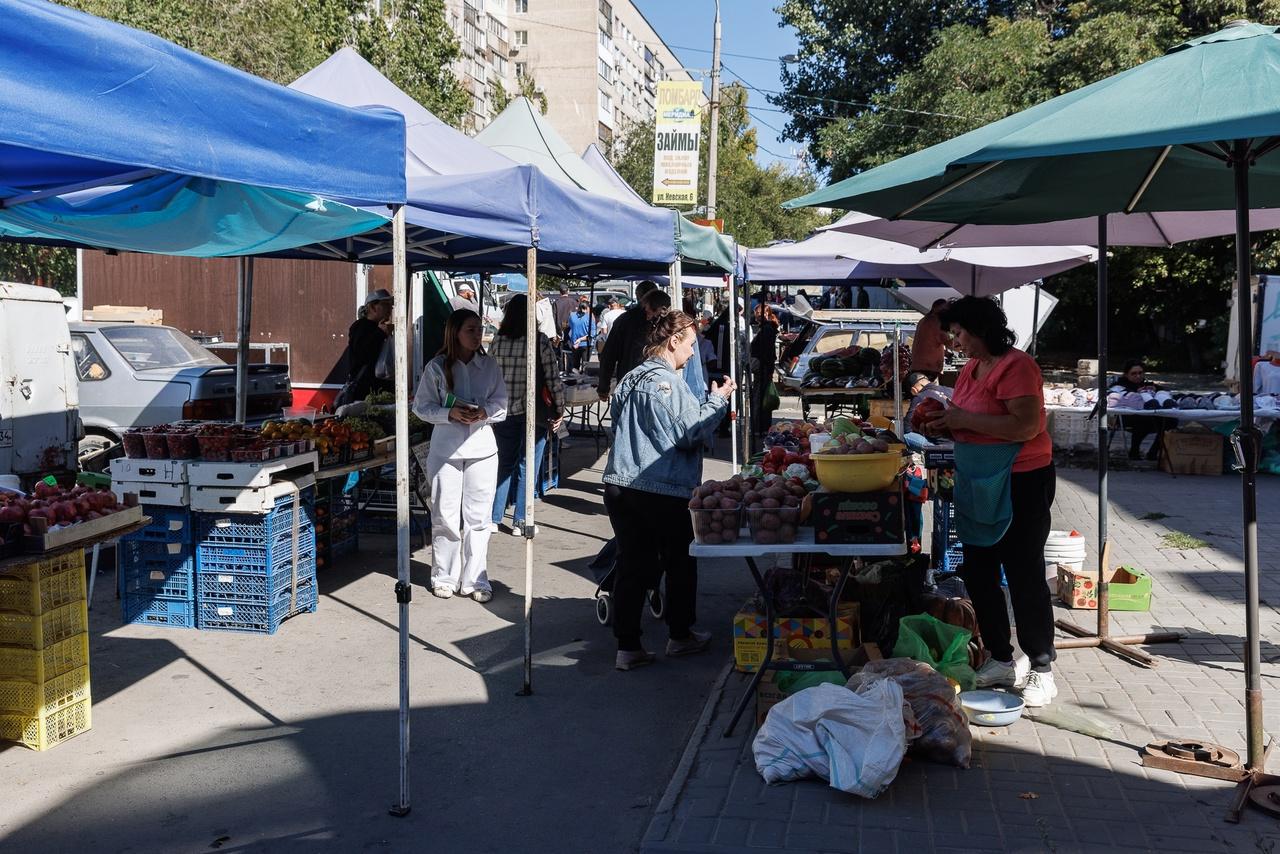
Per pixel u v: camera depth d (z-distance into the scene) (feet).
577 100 264.72
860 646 17.22
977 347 15.93
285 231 19.30
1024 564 16.17
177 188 16.71
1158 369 106.63
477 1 222.48
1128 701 16.79
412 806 13.64
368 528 30.58
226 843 12.64
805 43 108.99
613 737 15.98
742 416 45.21
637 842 12.73
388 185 13.41
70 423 31.07
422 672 18.83
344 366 47.67
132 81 9.56
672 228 24.52
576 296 84.07
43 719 15.28
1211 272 87.76
